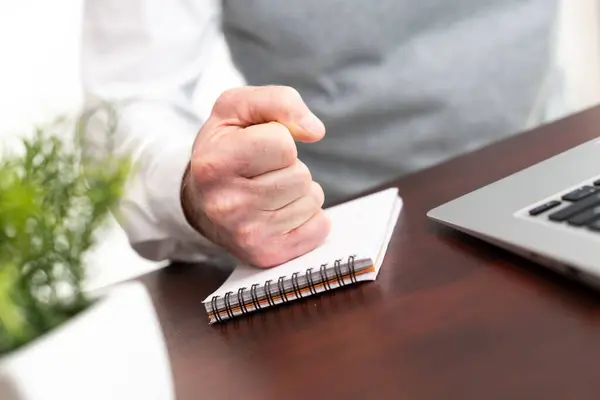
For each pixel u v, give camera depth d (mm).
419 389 480
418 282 589
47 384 392
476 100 1058
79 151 427
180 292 702
